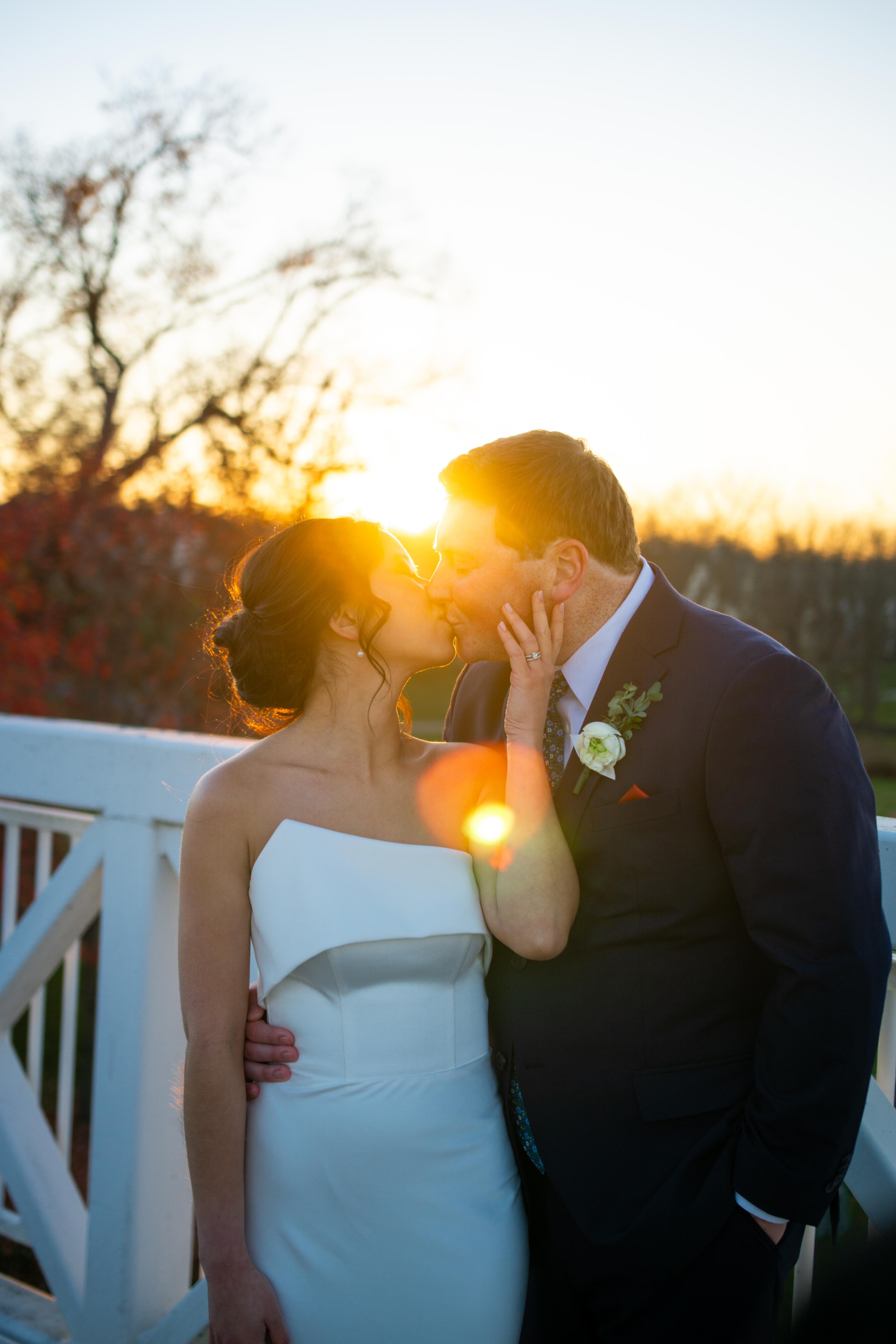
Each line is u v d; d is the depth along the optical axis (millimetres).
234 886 1459
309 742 1545
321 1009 1470
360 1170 1424
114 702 7840
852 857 1298
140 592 7922
